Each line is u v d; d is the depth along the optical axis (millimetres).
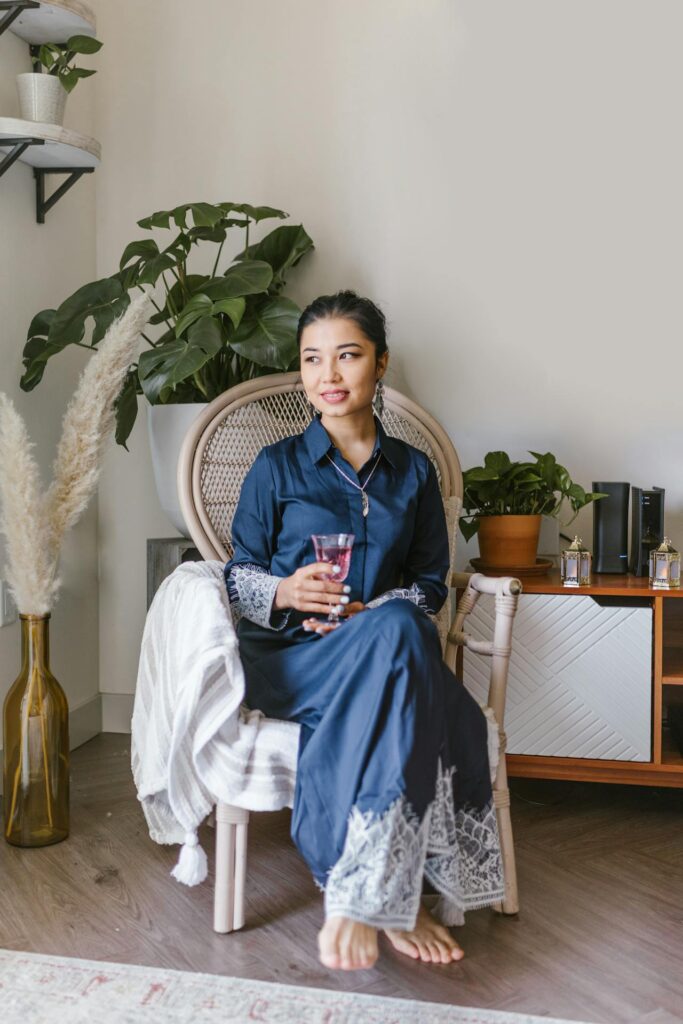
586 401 2623
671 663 2295
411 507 1891
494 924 1737
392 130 2662
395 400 2291
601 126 2578
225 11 2719
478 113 2623
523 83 2602
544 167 2605
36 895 1820
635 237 2582
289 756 1595
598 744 2219
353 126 2680
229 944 1647
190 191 2766
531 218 2619
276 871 1955
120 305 2330
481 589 1928
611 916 1771
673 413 2590
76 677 2758
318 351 1835
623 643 2195
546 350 2633
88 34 2389
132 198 2795
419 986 1523
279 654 1717
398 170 2666
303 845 1492
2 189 2348
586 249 2602
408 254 2674
